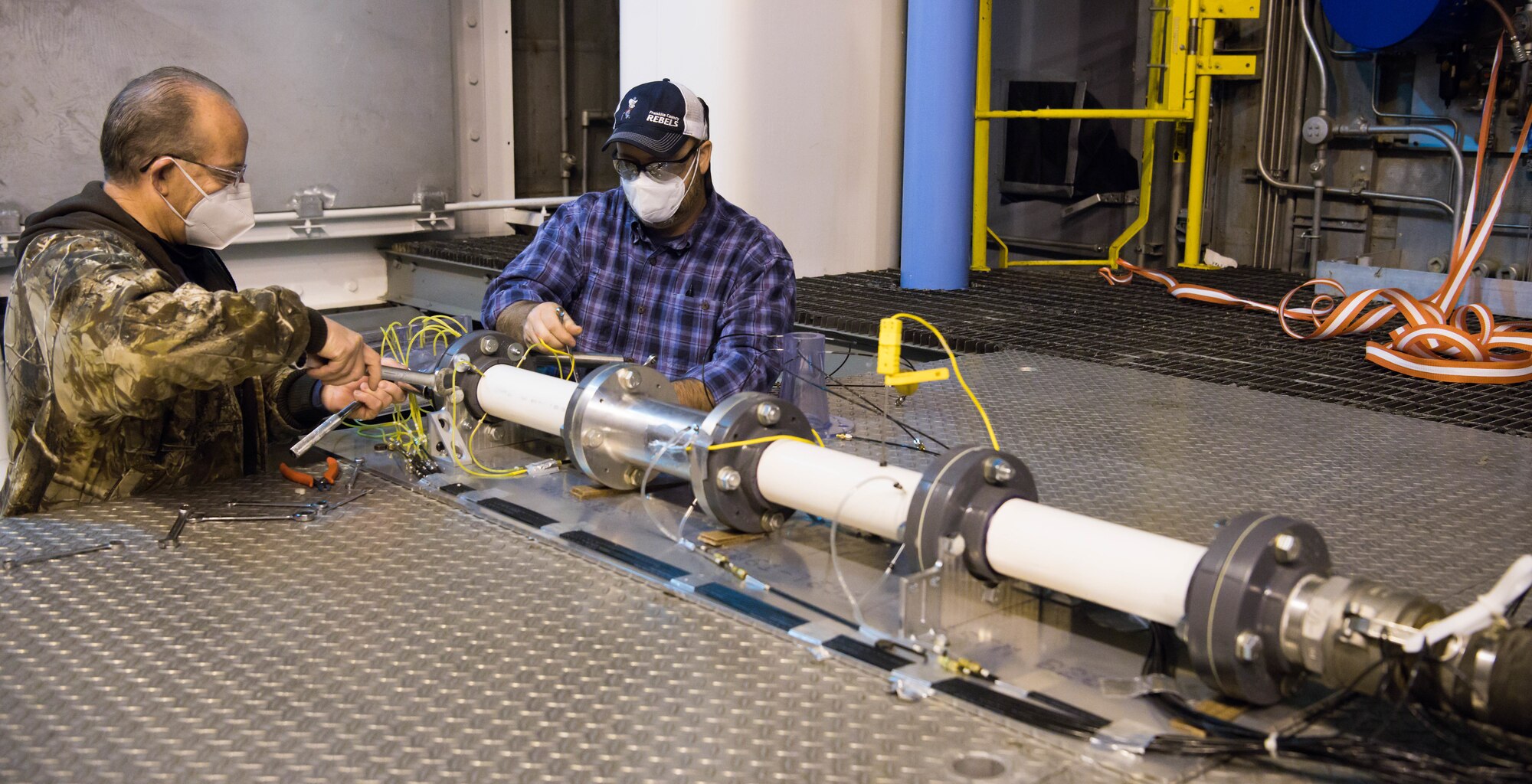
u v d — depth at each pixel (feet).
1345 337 12.47
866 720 4.09
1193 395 9.73
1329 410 9.24
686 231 8.85
